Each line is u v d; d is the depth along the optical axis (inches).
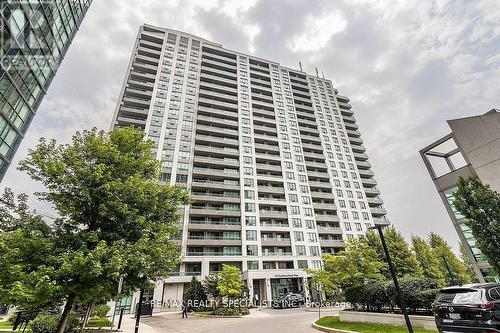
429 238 1937.7
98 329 621.9
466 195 619.2
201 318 959.6
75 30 1132.5
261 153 2450.8
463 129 907.4
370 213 2541.8
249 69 3016.7
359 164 2915.8
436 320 321.4
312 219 2228.1
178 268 1669.5
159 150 1994.3
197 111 2349.9
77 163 402.6
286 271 1806.1
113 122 2034.9
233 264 1824.6
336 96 3454.7
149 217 451.5
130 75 2268.7
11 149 844.0
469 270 1779.0
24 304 322.7
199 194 2012.8
